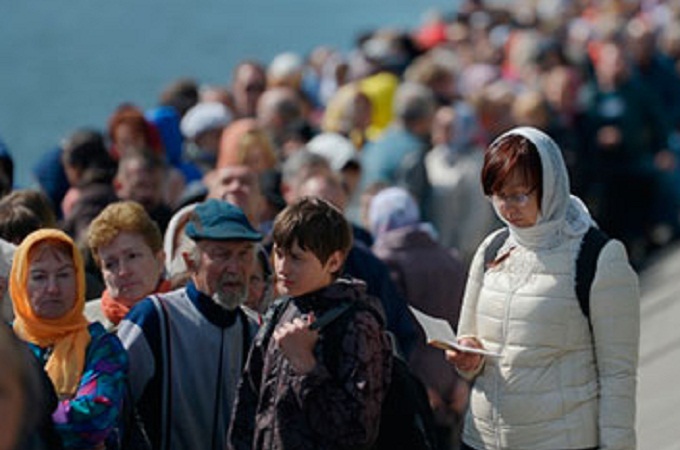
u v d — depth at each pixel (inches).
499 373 537.3
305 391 508.1
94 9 4916.3
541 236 532.7
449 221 1120.2
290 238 518.3
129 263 602.9
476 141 1199.6
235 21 4832.7
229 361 572.7
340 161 984.3
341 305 517.3
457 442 786.2
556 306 528.7
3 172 778.2
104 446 533.3
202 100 1389.0
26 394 337.4
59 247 534.9
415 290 808.9
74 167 896.9
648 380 973.8
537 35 1831.9
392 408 531.8
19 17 4655.5
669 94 1635.1
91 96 3154.5
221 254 568.7
